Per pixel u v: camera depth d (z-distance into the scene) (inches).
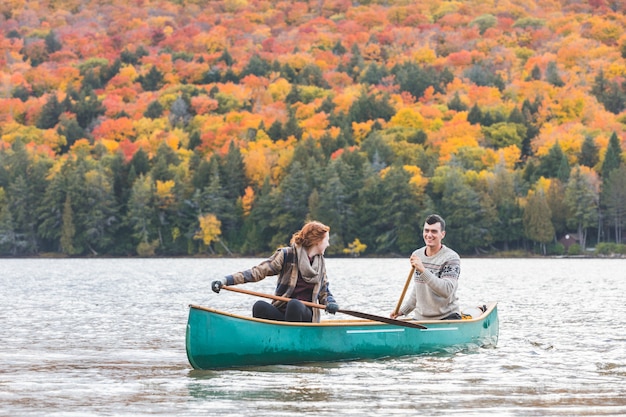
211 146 7391.7
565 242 5807.1
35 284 1968.5
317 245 586.9
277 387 498.6
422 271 639.1
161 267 3764.8
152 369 572.4
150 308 1146.7
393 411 432.5
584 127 7327.8
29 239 5994.1
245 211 6048.2
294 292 587.2
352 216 5757.9
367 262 4635.8
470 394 482.0
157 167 6210.6
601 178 6092.5
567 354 657.0
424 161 6441.9
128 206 6008.9
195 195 5959.6
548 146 6830.7
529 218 5565.9
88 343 727.7
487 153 6776.6
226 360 554.9
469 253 5748.0
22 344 719.1
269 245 5959.6
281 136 7377.0
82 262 4790.8
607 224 5772.6
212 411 431.5
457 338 654.5
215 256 5959.6
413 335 625.0
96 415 421.4
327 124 7751.0
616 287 1818.4
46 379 532.7
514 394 482.3
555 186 5772.6
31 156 6673.2
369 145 6830.7
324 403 453.1
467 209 5629.9
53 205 5964.6
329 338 585.9
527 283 2042.3
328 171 5900.6
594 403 456.8
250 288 1723.7
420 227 5703.7
